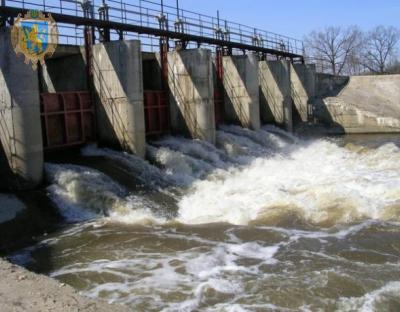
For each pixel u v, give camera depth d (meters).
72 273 13.65
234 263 14.28
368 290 12.35
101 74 25.94
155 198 21.25
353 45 102.56
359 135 45.81
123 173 22.81
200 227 17.78
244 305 11.66
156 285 12.81
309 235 16.67
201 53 30.06
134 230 17.36
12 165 19.64
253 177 26.14
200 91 30.44
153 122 30.36
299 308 11.51
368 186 23.06
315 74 52.31
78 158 23.98
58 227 17.72
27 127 19.39
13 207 17.92
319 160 32.81
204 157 28.17
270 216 18.86
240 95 37.91
